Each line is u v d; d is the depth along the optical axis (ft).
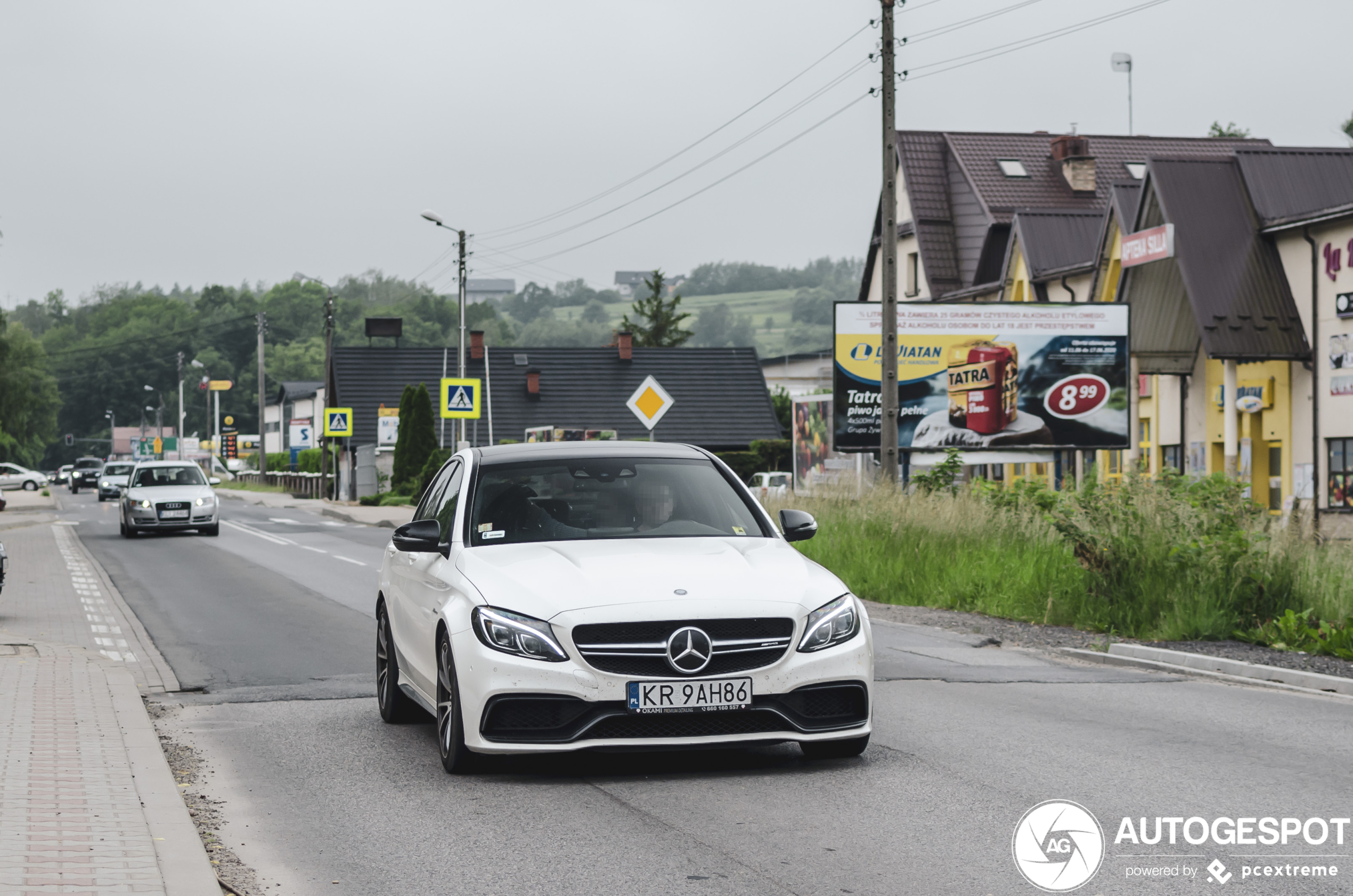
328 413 195.42
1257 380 91.56
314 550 93.20
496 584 22.66
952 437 102.37
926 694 32.07
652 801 21.24
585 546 24.26
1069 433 102.78
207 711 30.89
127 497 109.29
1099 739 26.17
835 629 22.53
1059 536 55.31
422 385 182.50
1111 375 102.68
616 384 227.40
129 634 45.78
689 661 21.52
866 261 162.20
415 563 26.68
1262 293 88.48
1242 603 43.65
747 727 22.02
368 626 47.98
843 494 72.90
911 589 55.52
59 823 19.10
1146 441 106.42
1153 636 43.50
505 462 26.71
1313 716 29.27
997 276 140.67
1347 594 42.86
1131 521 48.11
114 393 568.00
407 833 19.72
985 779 22.56
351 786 22.98
